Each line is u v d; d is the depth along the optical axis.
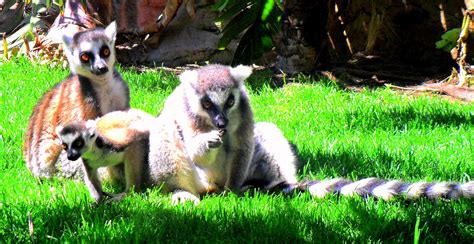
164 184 7.30
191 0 16.53
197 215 6.40
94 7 16.81
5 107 11.31
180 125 7.24
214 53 16.45
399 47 15.98
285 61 14.82
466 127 10.41
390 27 15.98
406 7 15.76
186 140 7.23
